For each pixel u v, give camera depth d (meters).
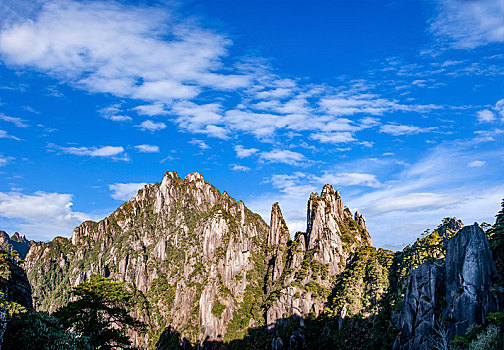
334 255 170.00
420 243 124.69
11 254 98.31
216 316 188.38
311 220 186.00
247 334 172.88
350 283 145.62
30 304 90.56
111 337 73.88
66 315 70.94
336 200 196.25
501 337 54.31
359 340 118.81
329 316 142.12
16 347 52.59
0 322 50.81
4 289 79.69
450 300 71.00
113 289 76.06
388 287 129.00
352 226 188.88
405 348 81.19
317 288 160.25
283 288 170.12
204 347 183.00
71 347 57.53
